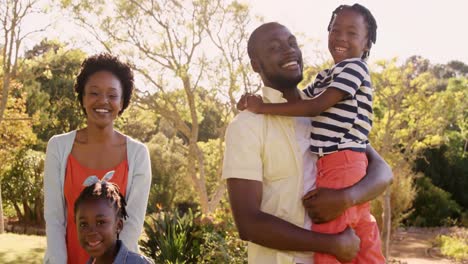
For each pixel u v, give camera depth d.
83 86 3.14
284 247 2.44
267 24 2.76
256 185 2.52
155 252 7.90
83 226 2.73
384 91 18.06
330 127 2.71
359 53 3.15
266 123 2.61
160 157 26.44
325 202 2.52
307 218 2.61
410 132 18.78
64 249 3.00
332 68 2.92
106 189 2.79
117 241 2.80
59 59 18.70
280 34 2.72
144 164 3.17
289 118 2.67
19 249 13.25
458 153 34.22
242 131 2.56
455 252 22.19
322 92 2.72
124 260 2.74
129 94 3.25
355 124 2.74
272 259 2.54
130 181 3.12
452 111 18.78
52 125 28.72
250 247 2.64
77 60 18.80
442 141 20.69
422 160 33.22
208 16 17.70
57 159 3.10
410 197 20.66
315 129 2.75
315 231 2.54
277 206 2.57
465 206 33.53
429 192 30.38
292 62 2.72
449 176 33.50
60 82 28.38
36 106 26.22
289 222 2.46
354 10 3.14
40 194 23.14
